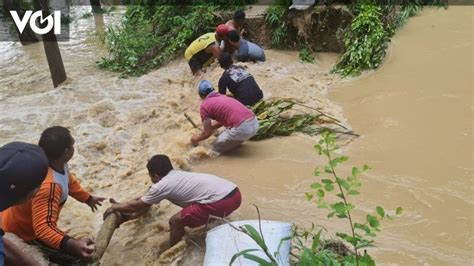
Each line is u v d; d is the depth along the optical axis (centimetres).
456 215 511
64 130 407
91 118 782
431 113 705
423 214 513
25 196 272
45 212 388
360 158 617
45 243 403
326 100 764
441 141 640
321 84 828
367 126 691
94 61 1060
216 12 1039
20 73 1044
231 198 465
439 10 985
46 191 388
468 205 525
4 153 270
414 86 782
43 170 277
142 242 487
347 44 905
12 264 308
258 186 576
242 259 362
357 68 857
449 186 555
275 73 866
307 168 607
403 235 483
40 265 327
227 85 723
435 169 586
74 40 1203
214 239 390
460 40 882
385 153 624
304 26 980
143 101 839
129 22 1162
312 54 976
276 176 594
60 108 831
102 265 462
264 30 1016
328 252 385
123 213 468
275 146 662
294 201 543
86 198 470
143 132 717
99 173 633
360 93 790
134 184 602
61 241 391
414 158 610
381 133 670
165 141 689
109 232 450
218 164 630
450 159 603
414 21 957
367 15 908
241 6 1055
